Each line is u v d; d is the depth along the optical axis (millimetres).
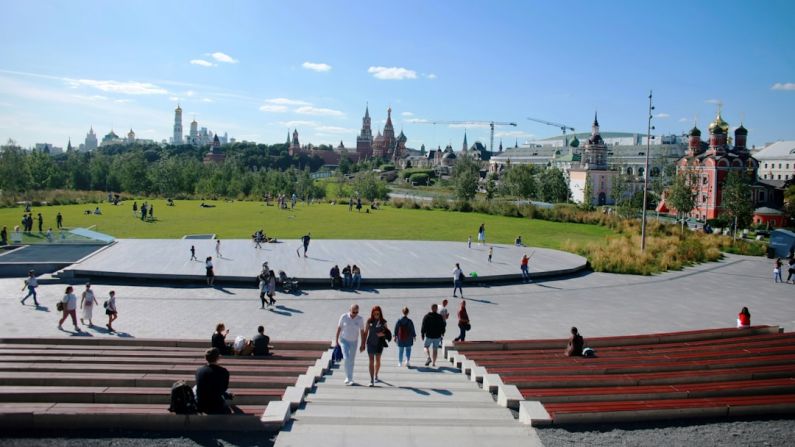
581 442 11055
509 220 85375
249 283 37938
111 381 13117
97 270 38312
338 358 18688
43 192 105688
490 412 12234
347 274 37750
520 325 29688
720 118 116625
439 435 10492
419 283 39219
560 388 14203
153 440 10492
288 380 14172
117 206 95188
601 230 75938
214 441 10453
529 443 10258
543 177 138375
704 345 20344
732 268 52281
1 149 112938
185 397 11234
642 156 192375
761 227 104250
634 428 11852
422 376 16531
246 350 18344
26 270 39938
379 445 10008
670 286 42406
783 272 50188
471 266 44562
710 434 11711
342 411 11992
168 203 100312
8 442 10242
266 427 10938
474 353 19766
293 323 29125
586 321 30875
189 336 26234
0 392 11844
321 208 99750
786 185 123062
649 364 16641
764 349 18734
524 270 42094
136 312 30625
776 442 11430
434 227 73938
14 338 19406
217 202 110062
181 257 45062
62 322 26719
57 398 11930
